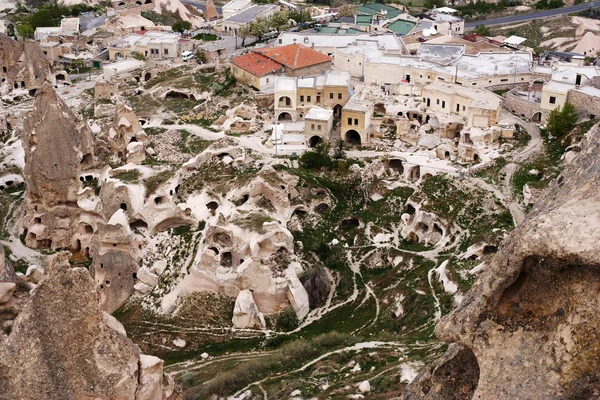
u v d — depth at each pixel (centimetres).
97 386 4681
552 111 13188
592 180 3312
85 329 4675
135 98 17588
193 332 9769
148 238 11388
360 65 17112
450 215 11150
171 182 11806
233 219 10831
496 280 3312
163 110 16600
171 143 13888
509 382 3203
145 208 11412
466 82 15350
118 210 11025
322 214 12194
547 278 3200
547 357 3138
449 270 9469
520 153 12638
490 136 13125
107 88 17912
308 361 7831
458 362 3706
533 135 13412
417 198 11912
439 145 13538
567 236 3055
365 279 10638
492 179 11912
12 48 19125
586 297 3069
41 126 11894
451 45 17962
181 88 17500
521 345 3253
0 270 6925
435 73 15875
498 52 17488
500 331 3338
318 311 10131
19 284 6919
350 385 6738
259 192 11962
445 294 9119
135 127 13062
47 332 4616
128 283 10862
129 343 4912
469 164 12600
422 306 9012
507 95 14950
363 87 16250
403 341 8056
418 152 13450
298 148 13550
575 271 3112
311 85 15175
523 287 3297
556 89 13762
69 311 4634
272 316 10094
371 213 12169
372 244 11444
